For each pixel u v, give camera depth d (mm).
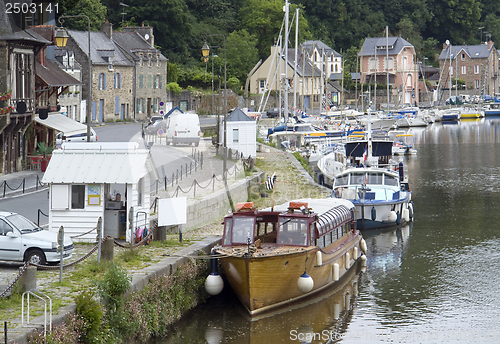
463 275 22547
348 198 30406
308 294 19500
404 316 18594
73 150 20812
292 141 60375
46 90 42312
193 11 118562
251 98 104688
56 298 13836
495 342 16703
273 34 122062
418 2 170875
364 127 75750
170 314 16812
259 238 19938
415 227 30484
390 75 138875
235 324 17516
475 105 132625
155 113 85938
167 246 20000
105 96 74250
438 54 171500
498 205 35719
